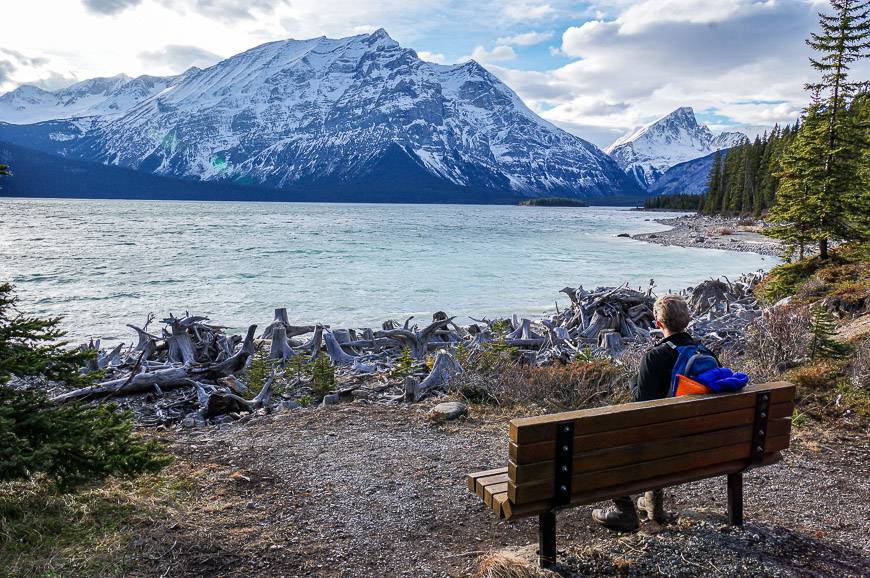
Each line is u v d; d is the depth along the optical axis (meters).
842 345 9.17
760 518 4.52
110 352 13.19
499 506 3.37
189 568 3.80
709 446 3.81
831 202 22.94
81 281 27.66
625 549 3.89
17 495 4.55
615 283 30.03
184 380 10.10
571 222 112.31
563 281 30.23
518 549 4.04
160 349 13.23
